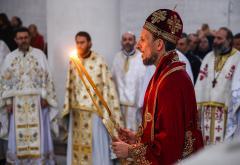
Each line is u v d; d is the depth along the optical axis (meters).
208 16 9.47
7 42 8.20
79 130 5.12
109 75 5.15
